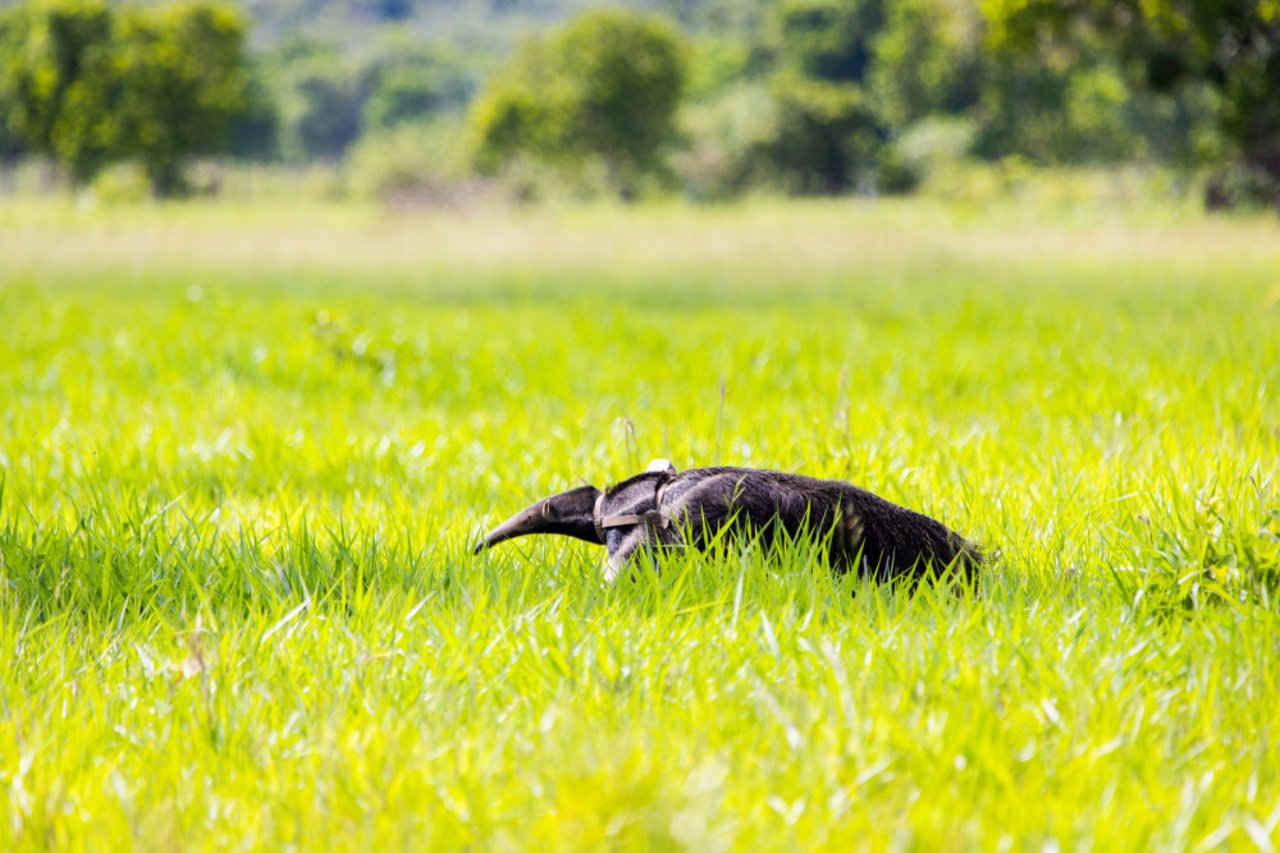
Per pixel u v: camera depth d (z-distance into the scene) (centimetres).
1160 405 3884
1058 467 3022
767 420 3578
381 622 2089
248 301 7481
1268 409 3797
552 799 1486
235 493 3200
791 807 1462
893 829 1396
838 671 1723
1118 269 8744
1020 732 1645
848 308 7275
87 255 10100
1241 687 1769
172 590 2327
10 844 1477
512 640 1962
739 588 2014
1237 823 1417
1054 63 13638
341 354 4956
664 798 1401
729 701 1747
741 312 7244
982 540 2491
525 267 9900
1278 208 14600
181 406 4247
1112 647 1894
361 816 1489
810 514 2259
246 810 1516
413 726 1700
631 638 1942
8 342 5709
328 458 3394
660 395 4312
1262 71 11294
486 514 2873
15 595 2245
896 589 2155
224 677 1855
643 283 8894
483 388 4575
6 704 1833
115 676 1966
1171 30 10981
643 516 2266
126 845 1455
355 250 10712
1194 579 2119
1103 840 1369
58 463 3419
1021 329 5975
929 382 4525
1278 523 2169
